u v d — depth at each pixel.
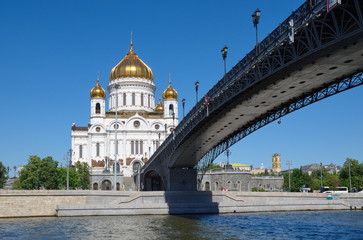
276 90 43.53
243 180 135.25
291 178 145.12
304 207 90.69
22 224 59.62
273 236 47.12
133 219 67.81
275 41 35.09
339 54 32.19
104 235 47.56
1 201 71.88
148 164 112.44
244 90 43.34
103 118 156.62
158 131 155.75
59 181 111.88
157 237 45.84
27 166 105.19
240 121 58.88
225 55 48.59
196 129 63.34
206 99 52.88
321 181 147.38
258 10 39.72
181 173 87.00
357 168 151.50
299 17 30.97
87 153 152.50
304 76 38.66
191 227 55.44
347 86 39.50
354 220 66.50
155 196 82.88
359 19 25.20
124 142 153.62
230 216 74.12
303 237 46.47
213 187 137.12
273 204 87.81
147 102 165.62
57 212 73.50
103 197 79.94
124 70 165.00
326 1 26.70
